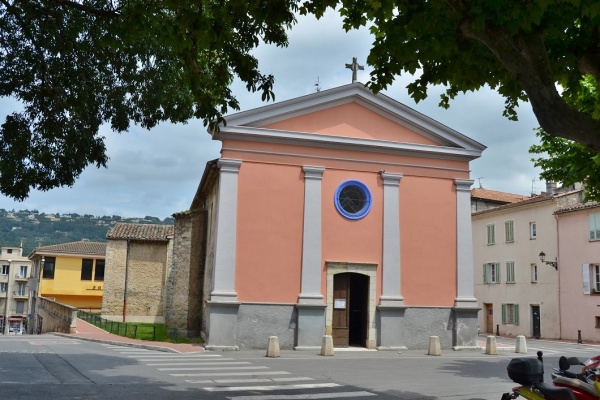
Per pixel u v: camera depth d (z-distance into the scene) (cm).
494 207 4306
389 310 2133
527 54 799
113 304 3547
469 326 2200
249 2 908
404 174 2238
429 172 2267
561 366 799
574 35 924
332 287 2100
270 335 2017
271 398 1060
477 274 4294
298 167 2134
